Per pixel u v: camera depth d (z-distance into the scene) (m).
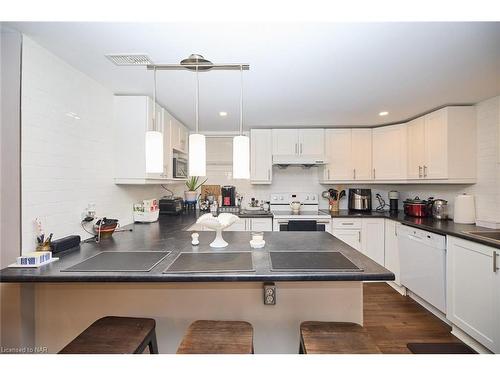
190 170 1.44
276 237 2.10
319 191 4.07
